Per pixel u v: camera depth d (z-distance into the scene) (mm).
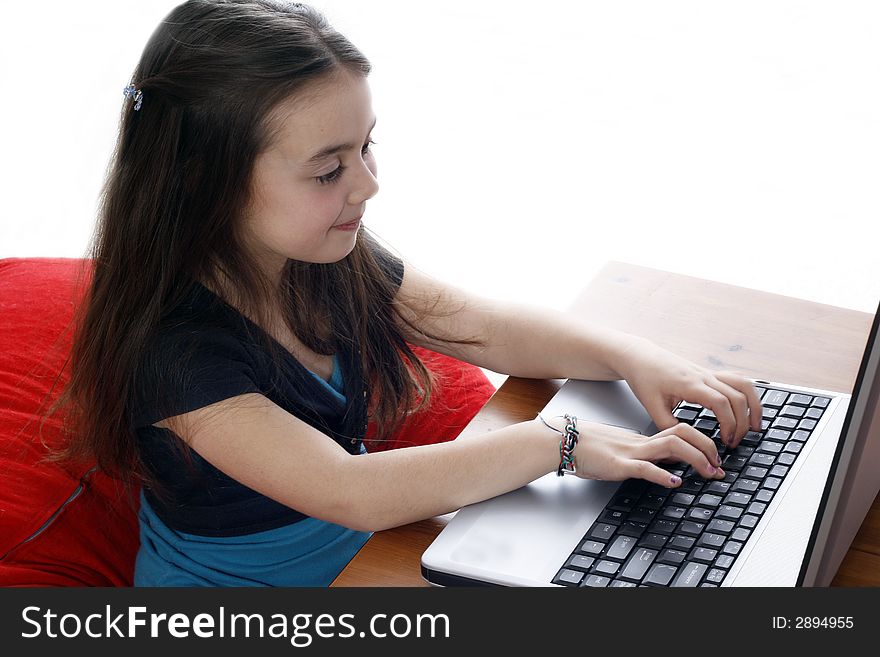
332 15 1271
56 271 1719
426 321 1373
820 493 1021
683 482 1058
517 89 3525
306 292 1302
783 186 3092
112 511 1451
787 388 1180
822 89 3377
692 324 1335
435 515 1074
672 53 3594
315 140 1090
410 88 3553
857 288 2729
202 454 1146
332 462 1099
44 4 3818
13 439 1443
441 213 3111
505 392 1279
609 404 1218
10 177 3139
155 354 1156
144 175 1161
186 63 1114
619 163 3234
